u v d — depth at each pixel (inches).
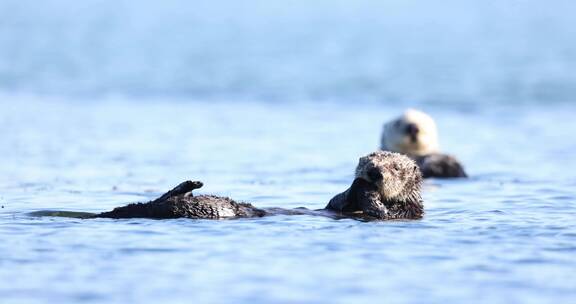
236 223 1289.4
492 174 2177.7
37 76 4633.4
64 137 2763.3
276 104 3762.3
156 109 3572.8
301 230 1254.3
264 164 2299.5
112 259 1076.5
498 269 1043.9
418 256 1103.6
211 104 3752.5
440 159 2154.3
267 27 7652.6
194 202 1330.0
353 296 936.9
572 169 2236.7
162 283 978.7
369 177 1413.6
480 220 1379.2
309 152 2551.7
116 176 2049.7
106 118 3280.0
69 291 946.7
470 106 3686.0
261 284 977.5
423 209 1481.3
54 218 1330.0
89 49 5959.6
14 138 2711.6
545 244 1174.3
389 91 4109.3
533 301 924.6
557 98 3865.7
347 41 6437.0
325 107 3673.7
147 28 7618.1
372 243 1174.3
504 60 5236.2
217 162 2322.8
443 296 939.3
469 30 7337.6
